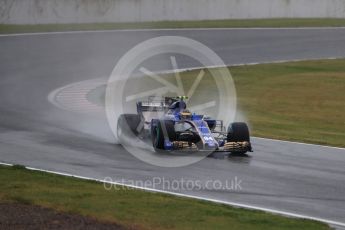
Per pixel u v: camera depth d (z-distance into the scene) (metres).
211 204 29.00
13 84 72.25
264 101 71.31
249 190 32.03
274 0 129.88
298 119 62.59
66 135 46.22
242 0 127.81
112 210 27.05
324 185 33.59
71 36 106.00
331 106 69.62
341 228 26.47
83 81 76.56
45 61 87.25
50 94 67.38
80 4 117.44
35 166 36.25
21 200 27.88
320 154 42.44
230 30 116.19
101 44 100.69
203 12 124.88
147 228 24.55
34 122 51.41
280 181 34.06
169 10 122.75
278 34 114.88
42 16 114.50
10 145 42.12
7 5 111.69
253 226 25.80
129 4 120.06
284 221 26.66
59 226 23.77
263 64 92.31
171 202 28.89
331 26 123.75
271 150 43.03
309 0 131.75
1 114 54.62
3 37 102.38
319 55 100.38
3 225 23.61
